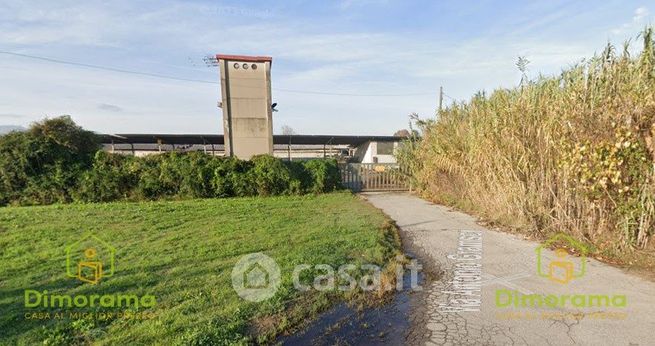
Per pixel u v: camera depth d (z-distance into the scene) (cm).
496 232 616
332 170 1239
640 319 299
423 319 314
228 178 1117
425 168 1047
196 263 442
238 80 1989
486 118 705
